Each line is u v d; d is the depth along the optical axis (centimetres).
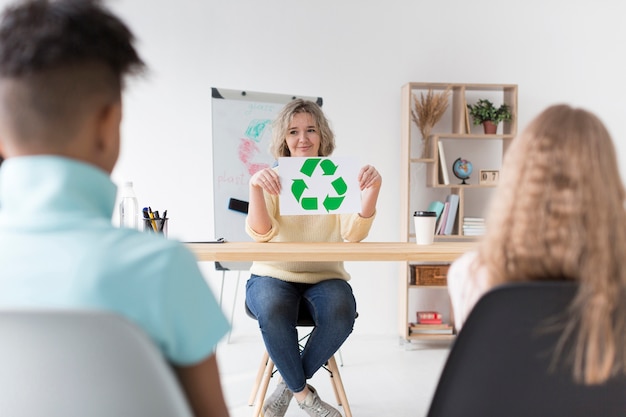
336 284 194
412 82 348
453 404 68
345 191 175
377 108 361
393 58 361
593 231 67
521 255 70
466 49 366
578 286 61
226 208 323
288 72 355
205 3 348
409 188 344
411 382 275
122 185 346
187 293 60
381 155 362
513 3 368
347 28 358
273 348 178
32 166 59
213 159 322
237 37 351
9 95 57
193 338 62
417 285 343
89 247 56
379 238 364
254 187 187
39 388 55
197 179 350
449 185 347
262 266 202
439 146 346
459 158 363
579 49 374
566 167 69
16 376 54
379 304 366
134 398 56
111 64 61
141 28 345
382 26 360
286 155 225
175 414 58
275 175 176
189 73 349
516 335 63
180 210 350
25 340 52
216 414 68
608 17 374
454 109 361
